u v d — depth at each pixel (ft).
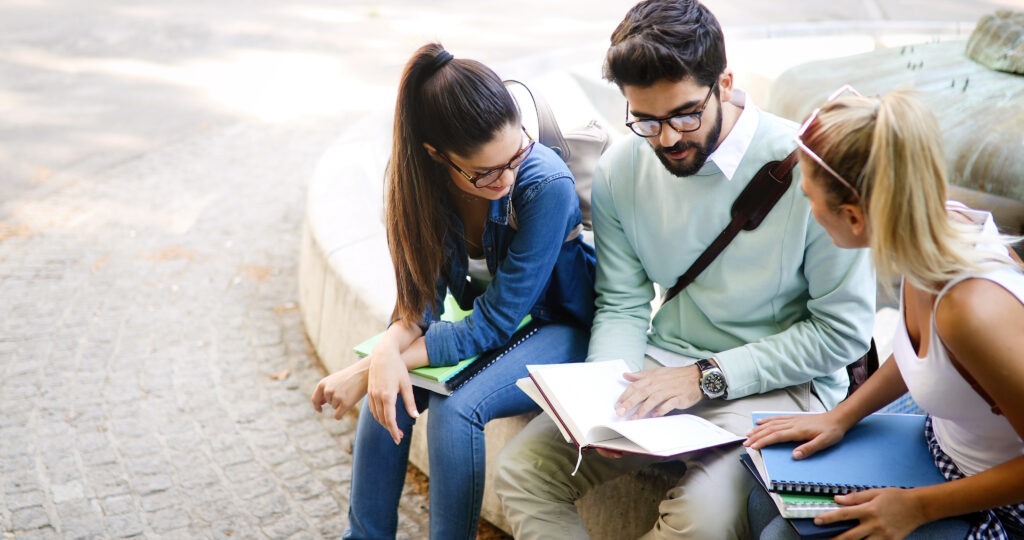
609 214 7.89
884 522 5.57
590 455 7.27
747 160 7.11
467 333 7.56
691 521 6.52
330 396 7.70
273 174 18.17
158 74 25.52
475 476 7.36
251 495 9.59
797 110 11.05
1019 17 10.75
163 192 17.30
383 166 13.99
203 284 13.89
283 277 14.16
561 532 7.20
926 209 5.18
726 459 6.75
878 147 5.21
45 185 17.75
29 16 31.50
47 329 12.60
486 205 7.73
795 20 27.17
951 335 5.28
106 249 14.97
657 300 11.14
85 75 25.27
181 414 10.89
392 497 7.81
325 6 33.91
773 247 7.20
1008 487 5.38
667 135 6.81
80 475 9.81
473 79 6.86
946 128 9.43
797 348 7.18
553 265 7.64
